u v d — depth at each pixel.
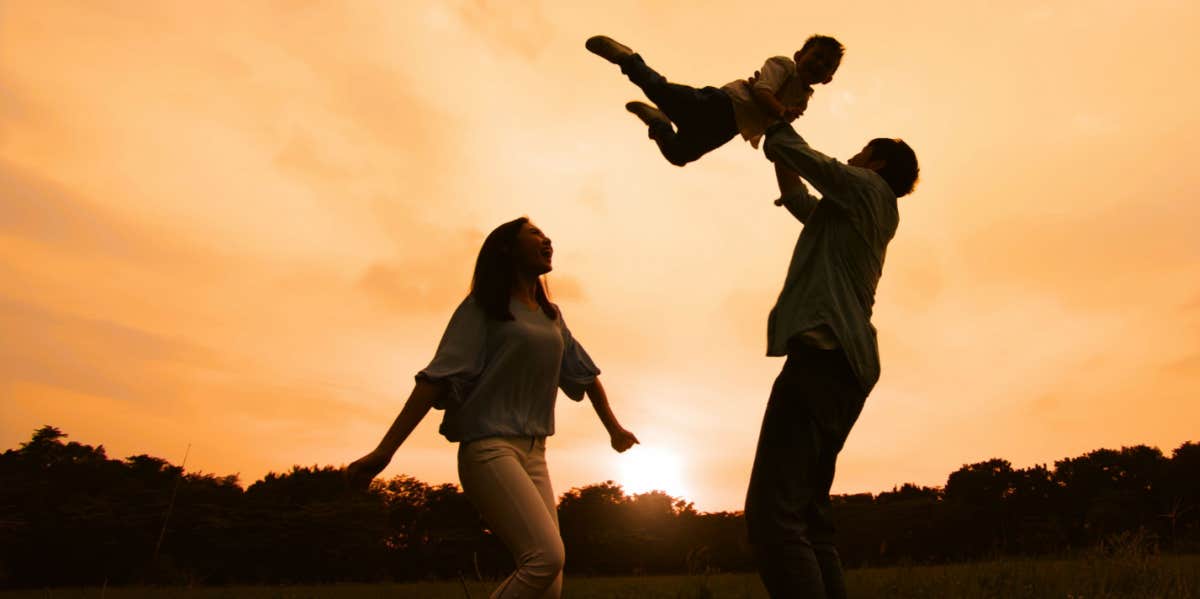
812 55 3.86
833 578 3.11
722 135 3.84
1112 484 61.19
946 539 56.38
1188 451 60.88
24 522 74.38
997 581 6.32
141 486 87.31
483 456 3.12
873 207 3.10
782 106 3.56
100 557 73.25
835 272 3.05
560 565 3.01
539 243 3.43
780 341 3.05
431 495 89.38
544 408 3.33
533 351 3.25
